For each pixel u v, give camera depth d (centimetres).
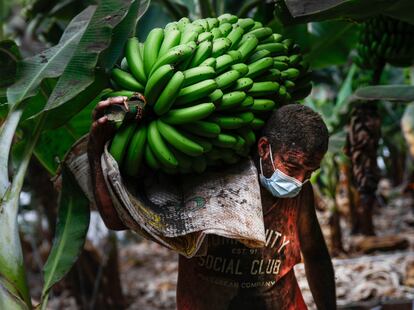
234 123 222
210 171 233
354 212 684
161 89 213
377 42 347
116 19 238
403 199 936
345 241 701
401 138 773
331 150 442
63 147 292
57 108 254
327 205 663
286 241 248
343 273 566
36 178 505
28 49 452
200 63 221
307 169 230
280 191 232
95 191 223
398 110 742
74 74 233
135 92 220
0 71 274
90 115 288
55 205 516
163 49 222
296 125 227
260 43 249
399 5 268
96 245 615
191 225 217
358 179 352
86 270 550
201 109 211
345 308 479
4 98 274
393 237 648
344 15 272
